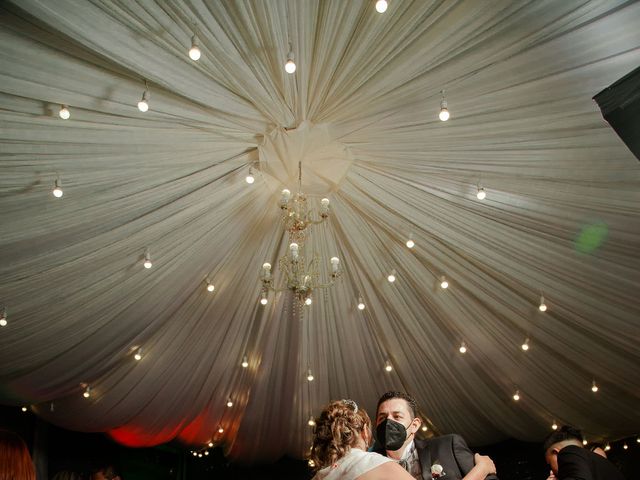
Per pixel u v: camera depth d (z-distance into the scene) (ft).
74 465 29.94
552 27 10.94
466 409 28.60
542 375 24.11
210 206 16.71
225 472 39.68
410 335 23.81
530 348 22.49
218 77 12.41
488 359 23.97
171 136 13.76
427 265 19.85
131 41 10.85
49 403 24.50
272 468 39.09
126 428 28.63
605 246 16.06
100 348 20.61
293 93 13.25
